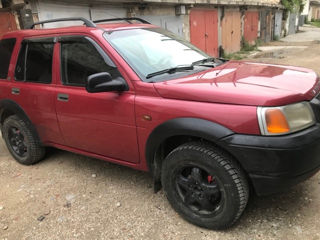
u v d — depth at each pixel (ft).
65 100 11.30
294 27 108.68
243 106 7.84
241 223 9.29
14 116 13.99
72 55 11.14
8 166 14.67
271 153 7.54
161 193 11.28
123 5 30.60
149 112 9.15
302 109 8.08
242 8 58.34
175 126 8.59
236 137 7.80
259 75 9.48
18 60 13.20
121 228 9.64
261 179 7.91
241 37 60.70
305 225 8.99
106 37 10.44
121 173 12.98
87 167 13.78
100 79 9.12
